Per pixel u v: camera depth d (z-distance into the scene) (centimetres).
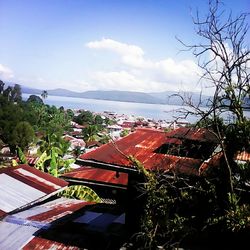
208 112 619
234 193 602
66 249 733
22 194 894
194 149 739
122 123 13300
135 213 734
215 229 652
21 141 5953
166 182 661
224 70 620
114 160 718
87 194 1230
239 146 626
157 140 900
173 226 629
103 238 788
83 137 8000
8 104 8019
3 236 757
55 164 1650
